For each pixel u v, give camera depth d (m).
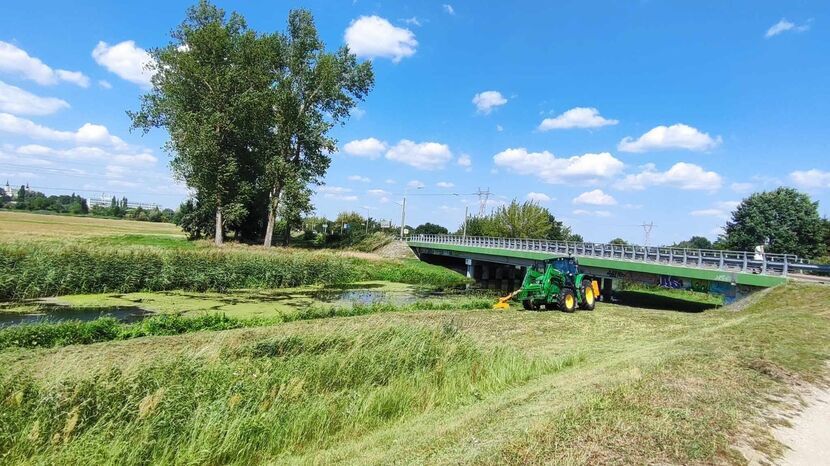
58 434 5.93
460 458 4.61
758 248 26.53
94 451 5.75
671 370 7.73
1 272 20.75
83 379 7.16
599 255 34.38
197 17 44.56
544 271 22.91
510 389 8.55
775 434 5.44
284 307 22.27
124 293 23.47
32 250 23.94
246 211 47.41
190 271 26.23
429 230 104.44
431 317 18.23
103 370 7.75
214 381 7.70
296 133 50.44
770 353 9.23
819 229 57.59
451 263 63.25
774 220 58.78
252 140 49.41
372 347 10.75
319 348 10.81
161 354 10.30
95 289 22.88
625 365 8.58
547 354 12.16
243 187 47.34
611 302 32.34
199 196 45.69
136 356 9.95
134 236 49.91
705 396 6.43
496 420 5.91
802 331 11.73
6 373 7.76
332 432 7.18
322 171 53.66
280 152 50.97
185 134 41.19
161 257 26.67
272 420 6.87
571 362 10.71
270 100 46.12
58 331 12.65
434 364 10.13
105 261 23.81
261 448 6.52
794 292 20.27
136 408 6.66
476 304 24.47
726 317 19.78
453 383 9.04
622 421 5.32
